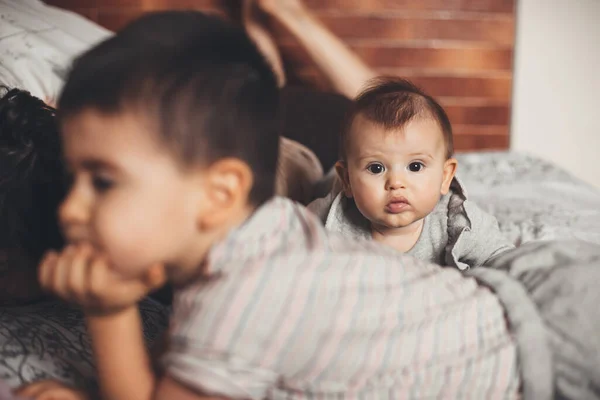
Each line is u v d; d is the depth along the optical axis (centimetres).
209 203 61
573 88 231
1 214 79
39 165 82
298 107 170
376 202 104
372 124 104
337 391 65
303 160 146
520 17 227
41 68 127
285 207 70
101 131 56
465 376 67
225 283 60
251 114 63
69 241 60
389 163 103
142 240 57
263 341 60
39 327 80
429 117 105
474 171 178
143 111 56
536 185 167
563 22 227
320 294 63
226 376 59
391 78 132
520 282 76
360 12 223
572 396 67
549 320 70
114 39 61
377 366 65
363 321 64
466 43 227
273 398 66
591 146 236
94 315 62
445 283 73
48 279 58
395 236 110
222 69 61
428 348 67
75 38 143
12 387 67
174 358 60
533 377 68
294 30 213
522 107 233
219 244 62
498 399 68
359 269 67
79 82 58
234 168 61
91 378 75
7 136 83
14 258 80
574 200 158
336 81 217
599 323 68
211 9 215
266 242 64
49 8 154
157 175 57
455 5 224
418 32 226
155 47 59
